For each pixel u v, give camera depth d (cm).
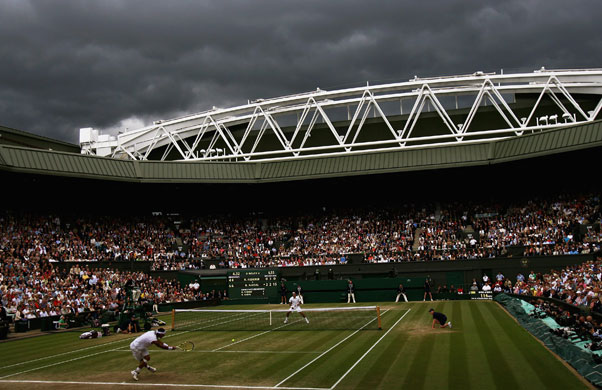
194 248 7150
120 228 7081
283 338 3064
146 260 6569
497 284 5594
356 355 2375
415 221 7112
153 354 2641
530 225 6306
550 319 3023
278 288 6228
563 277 4747
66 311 4438
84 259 6109
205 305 6050
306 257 6694
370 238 6925
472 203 7175
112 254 6488
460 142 6469
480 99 6900
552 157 6038
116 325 3819
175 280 6425
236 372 2114
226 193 8012
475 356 2241
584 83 7031
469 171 6969
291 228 7538
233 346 2812
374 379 1888
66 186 6931
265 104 7538
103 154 8312
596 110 6769
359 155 6781
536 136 5875
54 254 5872
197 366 2272
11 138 6862
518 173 7025
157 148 8812
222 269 6431
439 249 6369
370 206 7594
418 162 6525
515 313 3691
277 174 6962
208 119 7938
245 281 6303
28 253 5638
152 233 7250
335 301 6066
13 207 6506
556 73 7025
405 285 5925
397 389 1733
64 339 3428
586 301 3183
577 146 5491
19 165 5575
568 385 1709
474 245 6328
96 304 4709
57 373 2242
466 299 5688
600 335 2214
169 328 3853
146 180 6600
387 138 8225
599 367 1745
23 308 4209
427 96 7225
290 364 2231
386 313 4319
